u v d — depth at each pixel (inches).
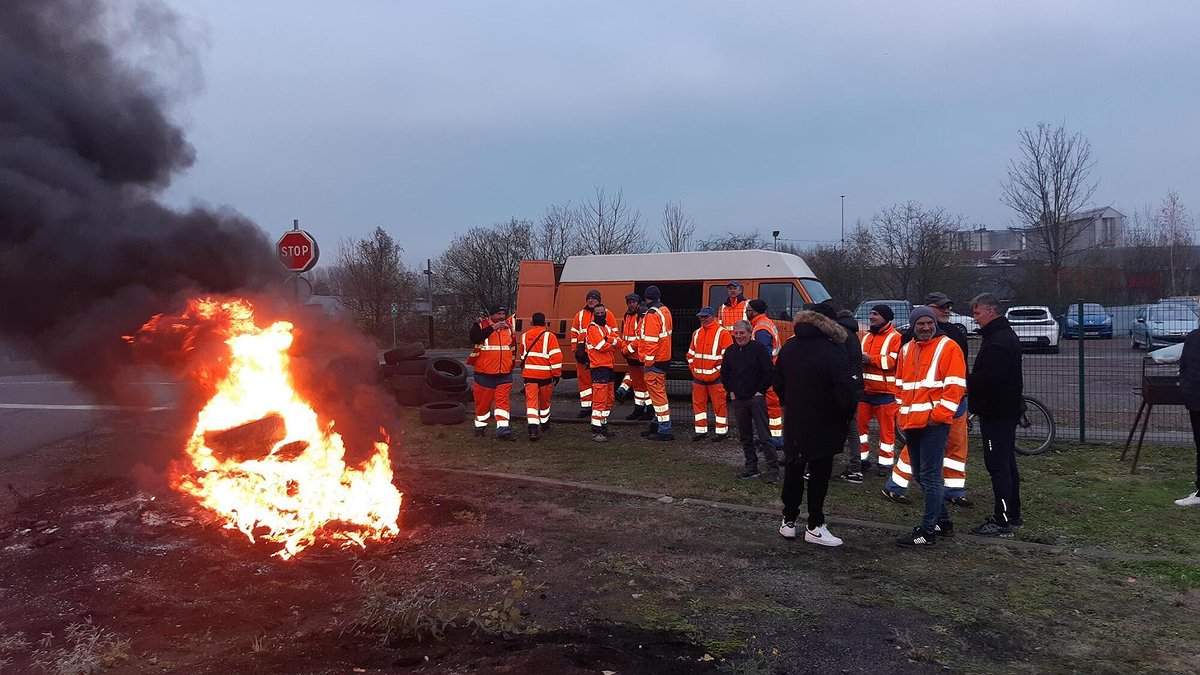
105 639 153.0
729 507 255.6
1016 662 147.9
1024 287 1206.3
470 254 1336.1
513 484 287.9
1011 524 235.3
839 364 212.4
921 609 173.5
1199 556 211.3
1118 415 454.3
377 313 1117.1
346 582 187.0
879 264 1278.3
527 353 385.4
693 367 376.2
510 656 144.3
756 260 499.5
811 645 154.2
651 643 153.6
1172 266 1409.9
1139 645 155.6
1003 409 230.2
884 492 276.8
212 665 141.2
